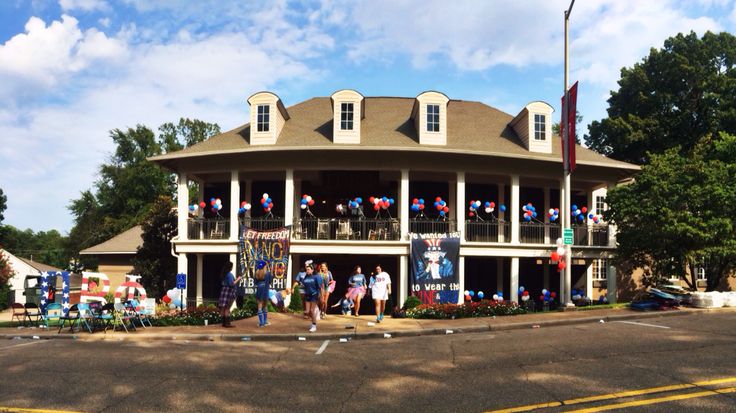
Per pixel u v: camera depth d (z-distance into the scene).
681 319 13.42
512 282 20.34
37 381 7.52
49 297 15.42
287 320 14.84
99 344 11.14
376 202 19.31
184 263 20.55
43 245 96.25
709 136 23.81
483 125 22.94
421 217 21.78
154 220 26.45
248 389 7.07
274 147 19.27
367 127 21.50
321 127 21.48
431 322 14.40
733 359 8.16
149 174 54.16
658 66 37.44
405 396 6.63
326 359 9.19
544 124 20.91
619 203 18.98
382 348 10.32
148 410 6.13
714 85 34.97
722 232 17.09
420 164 20.00
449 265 18.95
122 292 12.89
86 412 6.05
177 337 12.04
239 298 19.66
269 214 20.91
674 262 18.69
